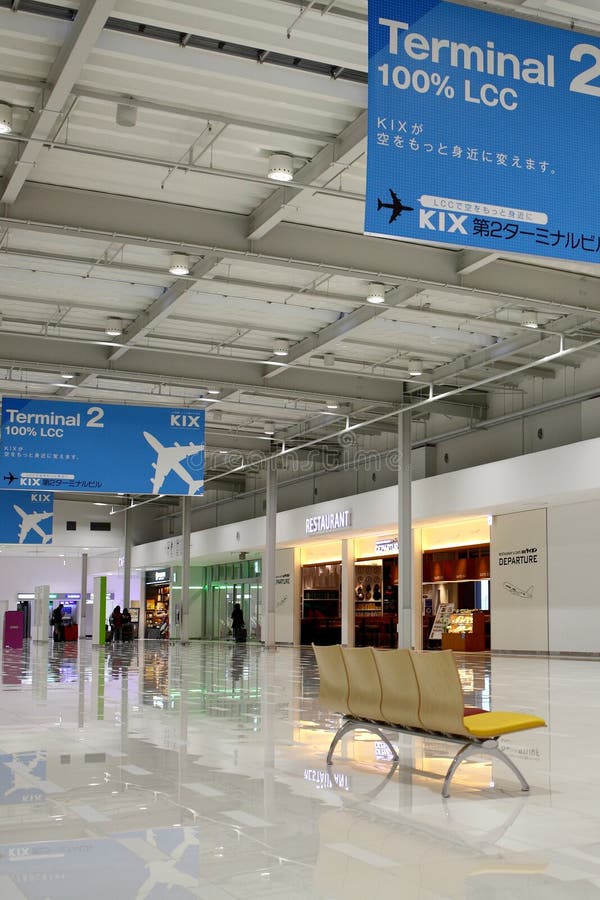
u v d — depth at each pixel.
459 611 35.22
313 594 44.84
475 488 30.81
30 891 4.68
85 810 6.55
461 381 29.47
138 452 23.25
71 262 17.42
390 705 8.33
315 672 22.98
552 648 29.72
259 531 45.06
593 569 28.44
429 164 7.09
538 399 30.31
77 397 31.61
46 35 11.05
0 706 14.30
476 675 20.94
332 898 4.56
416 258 17.75
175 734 10.78
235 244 16.44
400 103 7.07
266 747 9.72
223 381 25.61
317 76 12.20
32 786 7.48
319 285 19.73
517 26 7.45
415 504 33.97
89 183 15.23
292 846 5.55
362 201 15.77
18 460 22.42
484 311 21.44
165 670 24.16
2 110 12.54
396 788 7.41
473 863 5.18
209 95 12.51
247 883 4.81
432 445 35.75
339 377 27.56
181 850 5.45
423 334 23.33
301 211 16.22
